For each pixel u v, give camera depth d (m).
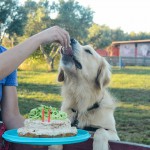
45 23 21.00
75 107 4.25
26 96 12.91
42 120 2.21
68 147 2.47
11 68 1.94
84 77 4.36
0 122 2.59
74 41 4.61
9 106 2.55
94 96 4.08
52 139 1.92
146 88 14.84
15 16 20.62
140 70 21.36
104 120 3.96
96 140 3.32
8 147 2.39
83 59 4.44
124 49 28.73
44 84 15.30
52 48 17.78
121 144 2.16
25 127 2.20
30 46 1.99
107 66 4.67
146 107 11.05
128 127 8.78
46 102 11.91
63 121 2.23
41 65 18.56
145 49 28.58
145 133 8.24
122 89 14.70
